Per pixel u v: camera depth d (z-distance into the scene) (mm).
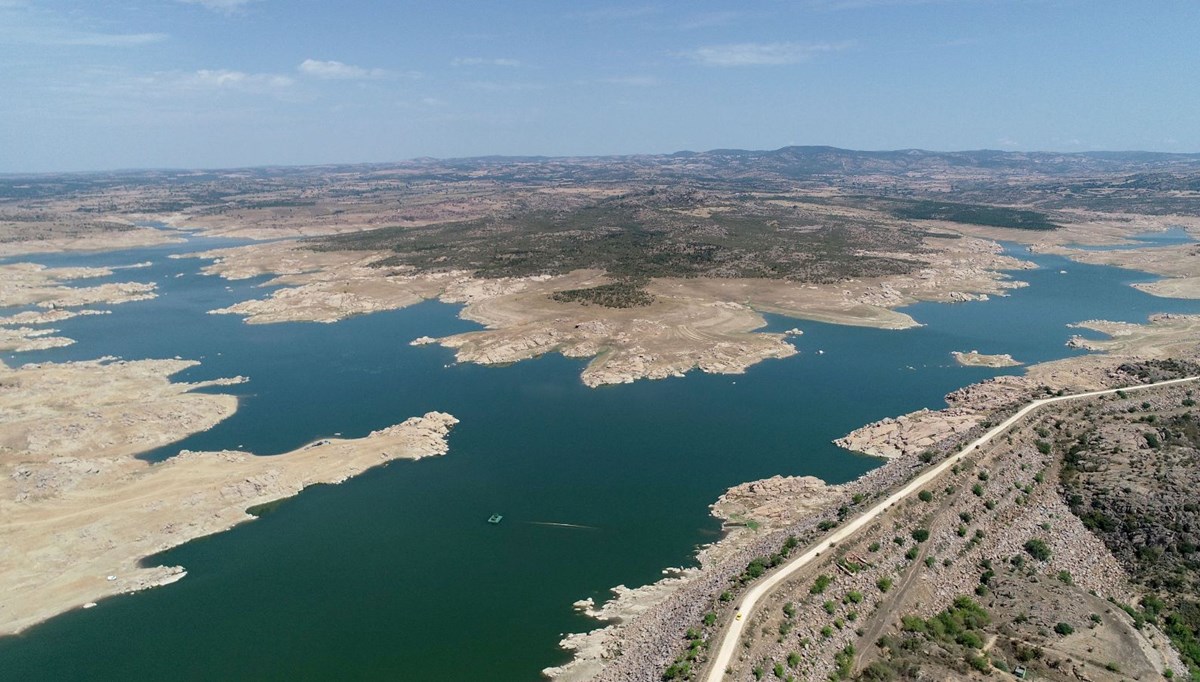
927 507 108375
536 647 88000
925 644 83875
